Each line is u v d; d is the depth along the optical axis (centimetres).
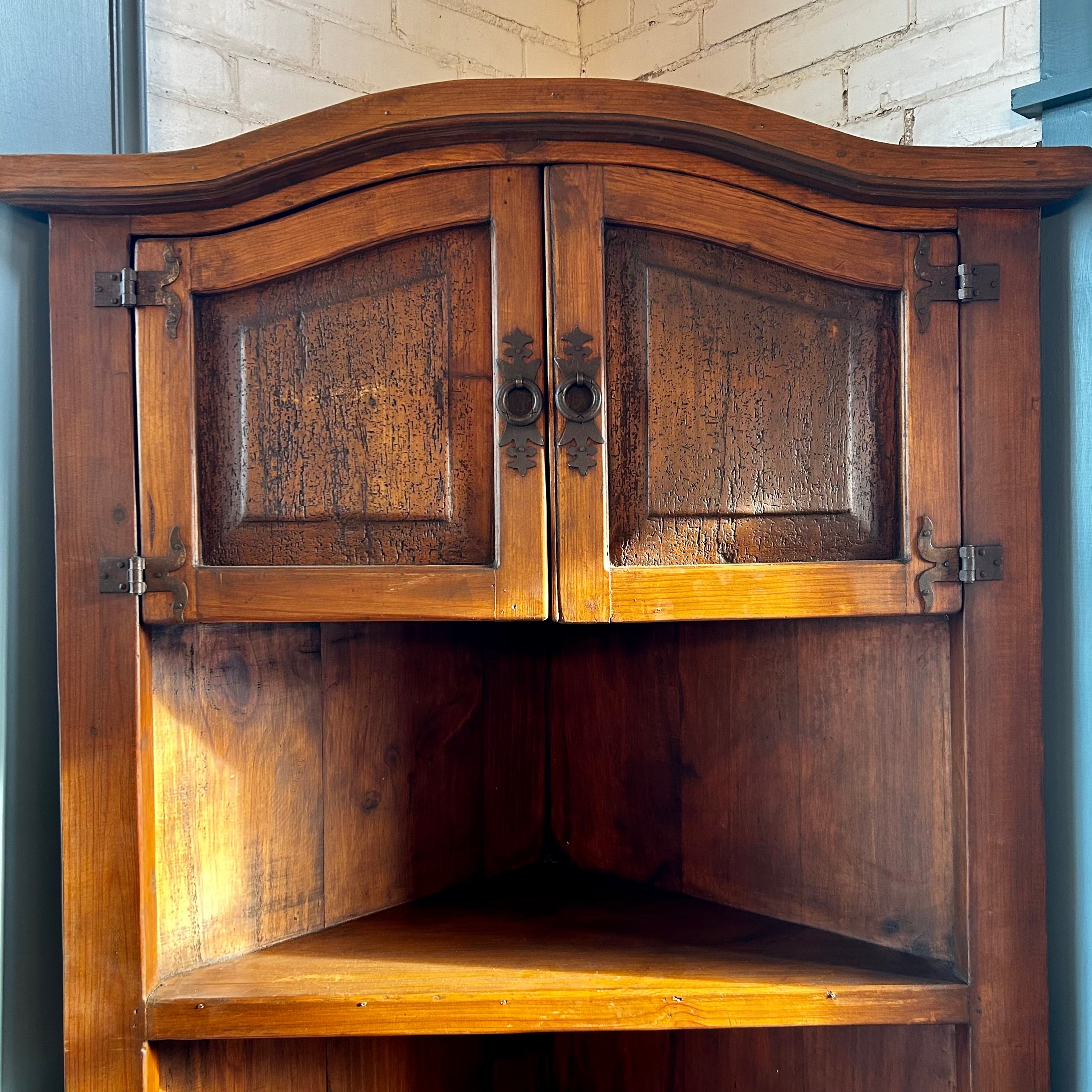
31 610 84
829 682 94
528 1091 116
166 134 103
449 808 111
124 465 80
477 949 91
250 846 91
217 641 88
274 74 112
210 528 81
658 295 80
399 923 99
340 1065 96
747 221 79
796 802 97
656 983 82
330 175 79
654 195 78
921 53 107
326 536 81
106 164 77
